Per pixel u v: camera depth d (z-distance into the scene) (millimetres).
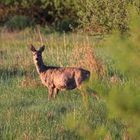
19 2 150875
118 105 18828
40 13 147375
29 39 111312
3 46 103312
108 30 78438
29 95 54531
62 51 76125
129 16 19359
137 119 18938
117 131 39844
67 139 39656
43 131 41375
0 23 148250
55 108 47844
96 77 21078
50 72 53438
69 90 54156
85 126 21219
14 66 66812
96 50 72250
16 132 41500
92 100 48562
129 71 18562
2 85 58281
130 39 18953
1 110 48000
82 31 84812
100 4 78438
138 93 18781
